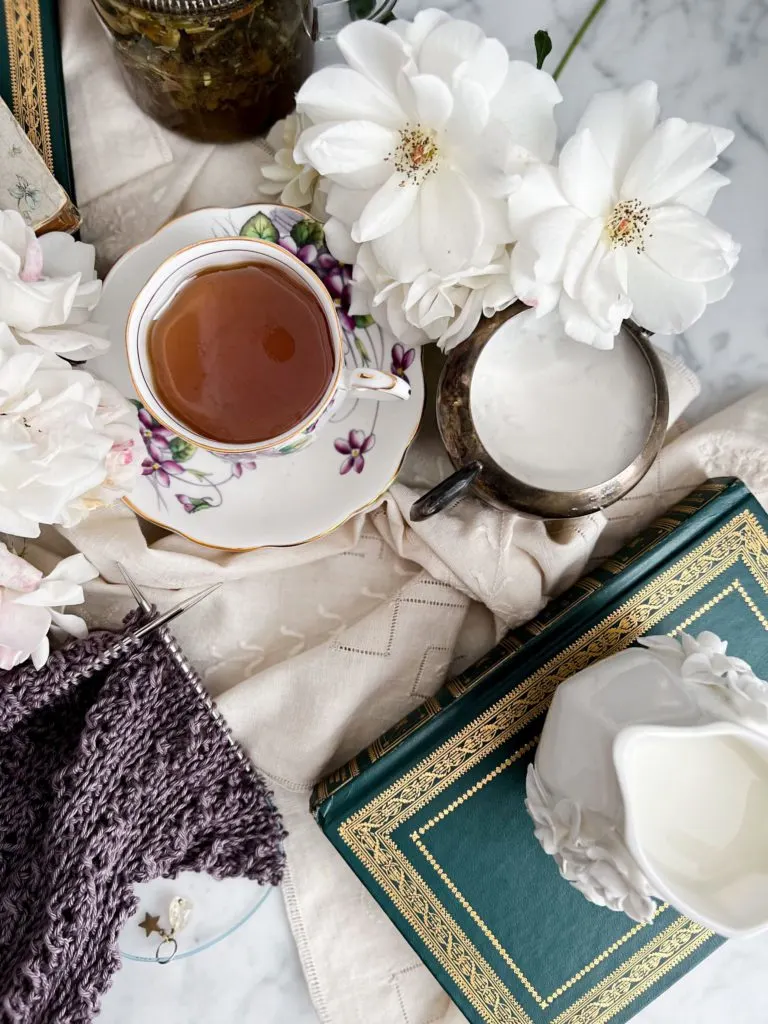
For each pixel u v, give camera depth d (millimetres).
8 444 255
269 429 324
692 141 274
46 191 326
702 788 324
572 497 315
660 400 318
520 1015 363
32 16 345
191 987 400
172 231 345
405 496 375
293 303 323
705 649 315
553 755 319
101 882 359
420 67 272
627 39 383
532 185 284
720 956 404
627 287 302
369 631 382
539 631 352
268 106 344
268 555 380
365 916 395
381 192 289
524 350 335
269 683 378
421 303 311
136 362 307
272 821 379
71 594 307
